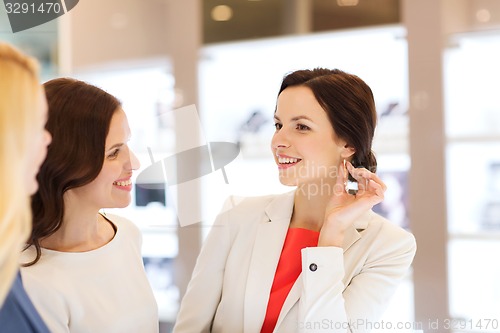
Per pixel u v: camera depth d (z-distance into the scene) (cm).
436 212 185
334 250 110
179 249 217
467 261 187
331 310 108
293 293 115
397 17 195
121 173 110
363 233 120
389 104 196
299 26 215
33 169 70
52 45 238
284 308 114
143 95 240
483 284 184
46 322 98
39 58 238
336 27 208
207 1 230
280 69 220
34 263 102
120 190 111
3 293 62
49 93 102
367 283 115
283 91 120
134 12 241
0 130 61
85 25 242
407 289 189
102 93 107
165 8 238
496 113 184
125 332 110
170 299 229
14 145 62
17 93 63
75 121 101
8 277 62
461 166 189
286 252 122
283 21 218
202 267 125
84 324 104
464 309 185
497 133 183
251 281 119
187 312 123
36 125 66
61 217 103
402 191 194
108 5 244
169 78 240
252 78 224
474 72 186
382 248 118
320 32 212
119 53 245
